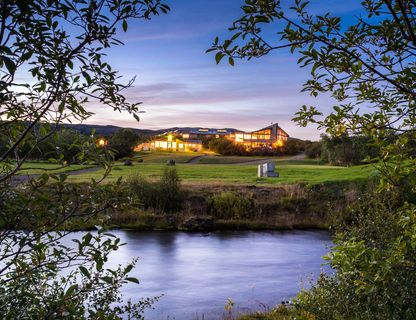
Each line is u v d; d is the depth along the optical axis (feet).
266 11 8.75
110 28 8.76
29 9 7.19
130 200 10.05
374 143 11.26
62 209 9.29
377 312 17.39
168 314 39.40
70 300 10.00
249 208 105.70
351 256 11.39
